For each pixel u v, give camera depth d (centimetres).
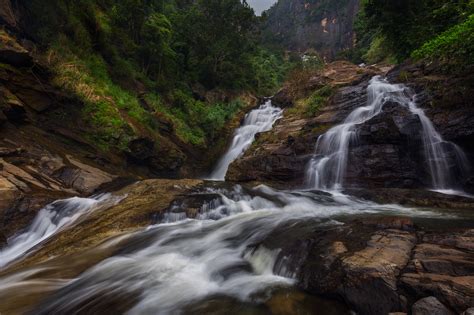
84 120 1260
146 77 1972
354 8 7950
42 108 1129
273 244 514
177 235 654
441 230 464
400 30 1700
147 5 2138
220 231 657
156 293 432
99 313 390
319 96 1784
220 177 1977
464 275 319
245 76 3325
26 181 853
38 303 425
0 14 1101
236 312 366
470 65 982
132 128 1398
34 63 1127
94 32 1627
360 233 477
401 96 1230
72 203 844
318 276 395
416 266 348
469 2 1256
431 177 966
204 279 470
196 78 2681
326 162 1134
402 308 309
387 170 1002
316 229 552
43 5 1303
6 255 671
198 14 2759
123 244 629
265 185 1115
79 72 1341
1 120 934
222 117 2369
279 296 392
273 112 2345
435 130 980
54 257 589
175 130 1880
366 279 347
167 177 1652
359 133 1098
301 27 9619
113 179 1075
